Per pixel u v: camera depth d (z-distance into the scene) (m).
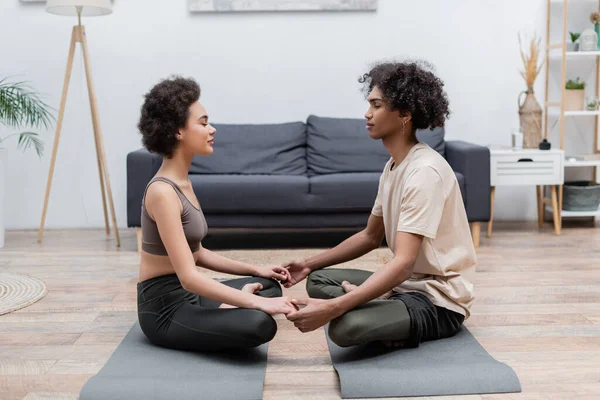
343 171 4.50
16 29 4.76
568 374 2.15
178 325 2.26
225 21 4.82
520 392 2.02
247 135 4.59
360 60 4.86
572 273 3.47
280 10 4.79
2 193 4.27
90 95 4.38
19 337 2.55
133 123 4.86
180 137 2.24
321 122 4.61
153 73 4.83
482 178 4.11
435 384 2.04
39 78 4.80
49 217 4.91
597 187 4.60
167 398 1.96
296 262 2.63
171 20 4.80
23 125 4.81
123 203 4.93
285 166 4.52
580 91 4.66
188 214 2.27
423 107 2.24
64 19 4.76
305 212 4.11
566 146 4.99
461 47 4.85
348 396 2.01
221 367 2.18
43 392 2.05
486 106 4.91
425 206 2.20
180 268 2.17
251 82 4.87
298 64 4.86
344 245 2.65
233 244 4.37
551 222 4.96
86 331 2.62
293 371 2.21
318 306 2.13
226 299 2.17
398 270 2.18
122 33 4.79
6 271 3.62
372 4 4.79
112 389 2.00
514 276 3.42
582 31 4.71
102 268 3.67
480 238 4.41
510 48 4.86
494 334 2.54
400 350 2.31
